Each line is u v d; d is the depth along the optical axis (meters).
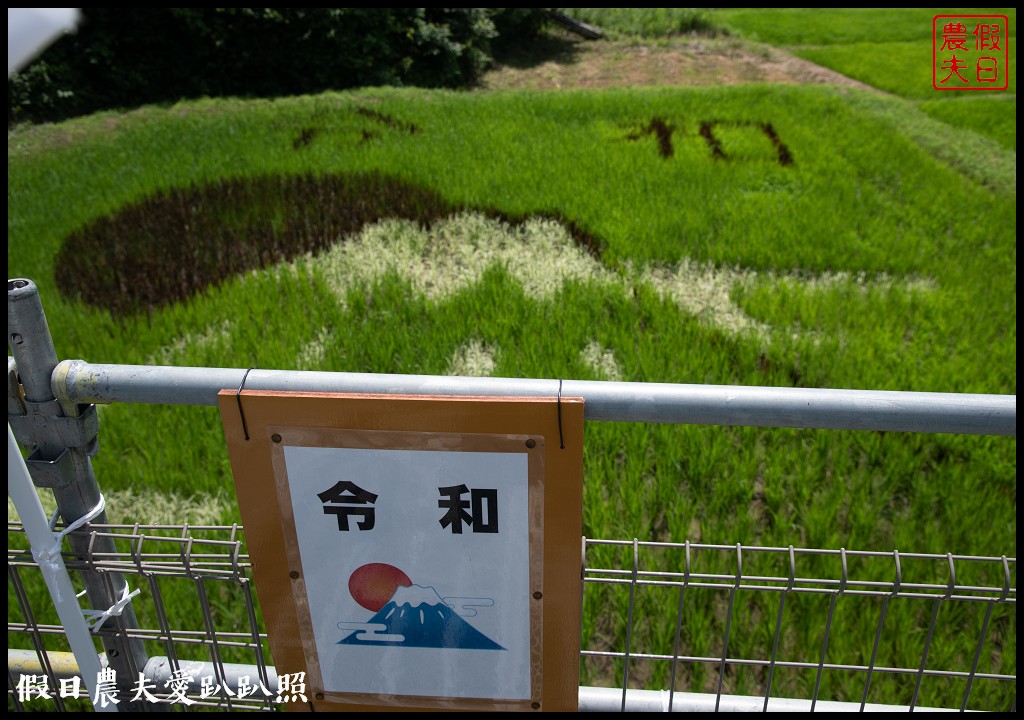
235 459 1.60
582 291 6.88
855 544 3.96
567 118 13.20
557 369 5.50
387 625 1.77
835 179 10.26
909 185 10.47
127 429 4.90
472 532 1.64
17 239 8.34
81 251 8.14
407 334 6.14
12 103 15.34
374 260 7.77
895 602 3.54
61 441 1.68
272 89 18.50
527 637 1.76
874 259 7.86
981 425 1.48
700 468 4.46
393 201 9.21
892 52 23.11
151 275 7.55
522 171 10.04
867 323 6.55
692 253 8.01
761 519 4.36
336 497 1.63
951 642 3.33
